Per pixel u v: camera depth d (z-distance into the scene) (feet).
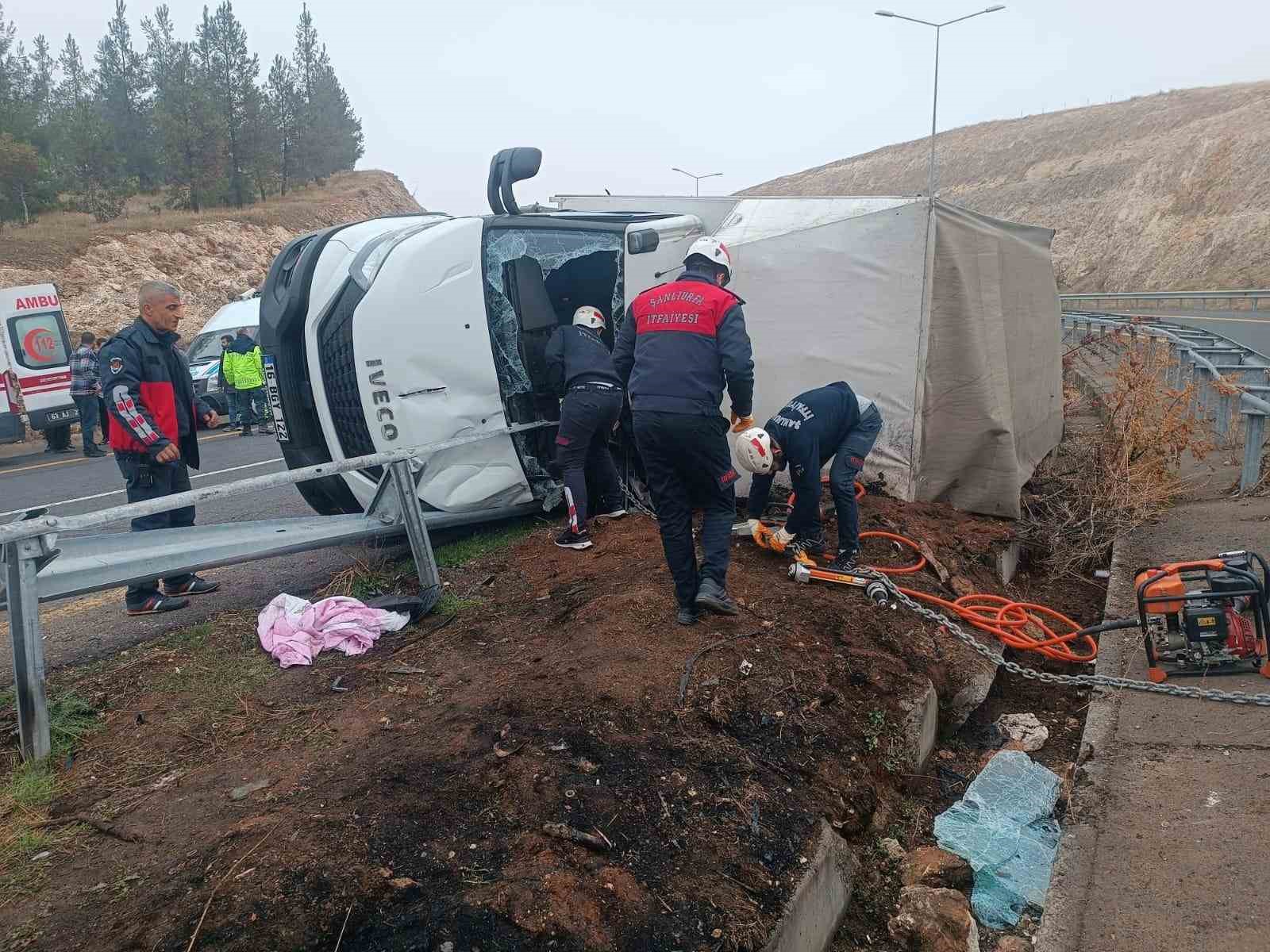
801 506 17.37
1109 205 170.19
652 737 11.61
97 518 12.38
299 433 21.47
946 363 20.74
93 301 85.61
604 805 10.27
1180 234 150.82
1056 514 23.31
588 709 12.00
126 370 17.07
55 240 90.27
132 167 138.62
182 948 8.21
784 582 16.58
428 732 11.87
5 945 8.50
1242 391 23.93
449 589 17.78
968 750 14.44
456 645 15.03
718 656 13.47
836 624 15.05
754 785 11.03
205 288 98.37
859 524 18.86
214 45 131.54
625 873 9.33
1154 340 35.86
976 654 15.64
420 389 19.61
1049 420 28.68
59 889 9.31
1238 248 137.90
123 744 12.40
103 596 19.93
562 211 25.31
